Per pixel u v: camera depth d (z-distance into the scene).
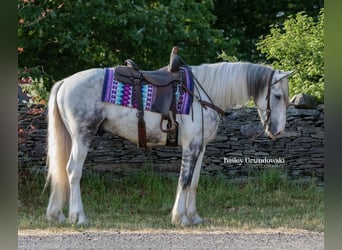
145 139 9.05
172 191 11.48
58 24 12.09
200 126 9.05
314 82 12.76
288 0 20.12
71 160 8.98
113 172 12.03
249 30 20.91
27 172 11.86
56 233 8.57
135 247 7.69
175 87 9.02
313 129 12.12
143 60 13.65
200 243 7.98
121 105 8.97
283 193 11.48
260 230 9.02
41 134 12.02
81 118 8.93
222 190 11.46
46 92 12.15
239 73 9.15
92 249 7.55
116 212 10.39
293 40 12.74
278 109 9.10
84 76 9.06
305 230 9.04
